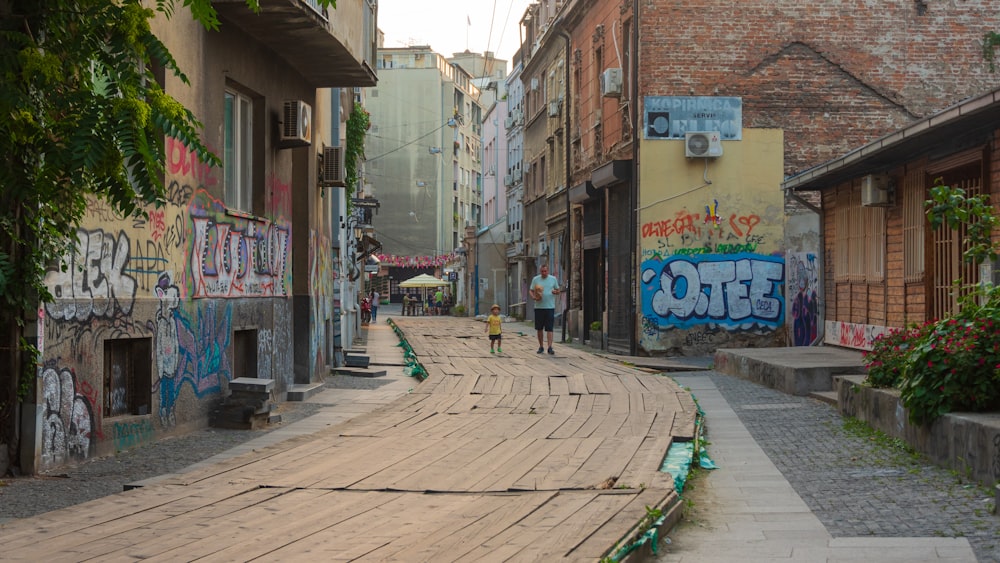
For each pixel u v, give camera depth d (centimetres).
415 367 1870
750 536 605
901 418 920
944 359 809
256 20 1204
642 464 802
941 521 616
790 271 2252
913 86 2288
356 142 2461
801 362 1495
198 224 1111
